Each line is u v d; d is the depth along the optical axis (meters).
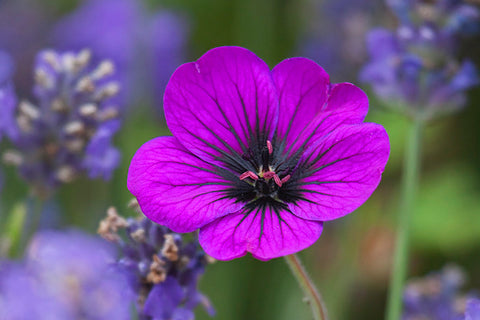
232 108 0.28
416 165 0.34
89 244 0.24
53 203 0.34
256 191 0.28
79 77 0.31
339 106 0.28
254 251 0.27
